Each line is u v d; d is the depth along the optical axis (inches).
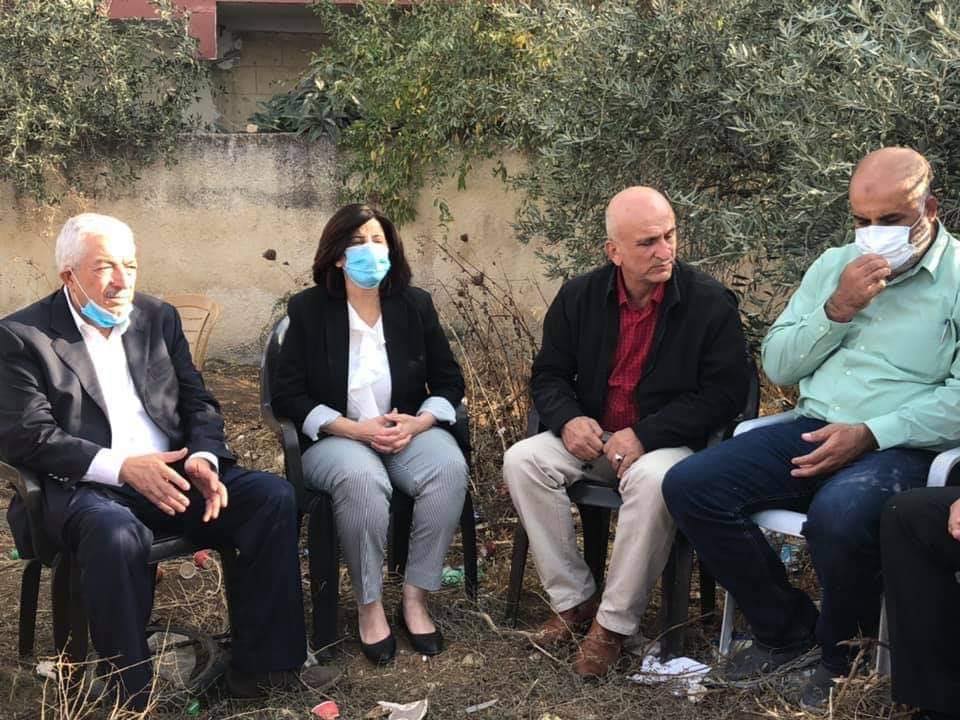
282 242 273.4
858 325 132.9
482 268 273.0
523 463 140.3
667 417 139.1
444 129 263.6
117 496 131.3
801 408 138.4
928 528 110.0
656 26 186.1
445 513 142.7
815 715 120.6
